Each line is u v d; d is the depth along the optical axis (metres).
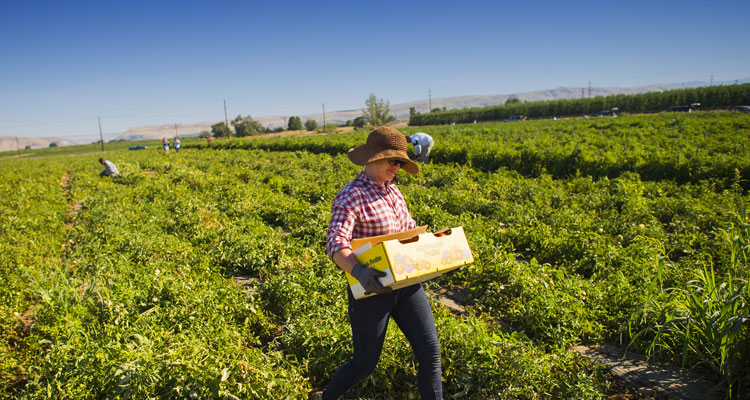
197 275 6.52
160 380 3.46
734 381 3.60
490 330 4.82
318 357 4.16
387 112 128.12
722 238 6.89
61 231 11.09
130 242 8.45
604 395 3.74
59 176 28.78
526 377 3.61
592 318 4.84
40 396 3.69
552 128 41.66
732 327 3.47
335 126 140.12
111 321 4.93
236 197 13.37
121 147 109.50
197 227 9.64
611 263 6.34
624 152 17.81
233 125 133.75
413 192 12.30
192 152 46.56
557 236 7.59
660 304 4.50
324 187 14.68
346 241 2.93
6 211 13.90
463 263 3.04
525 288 5.31
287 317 5.35
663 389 3.83
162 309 5.11
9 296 6.35
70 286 5.96
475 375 3.73
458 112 116.81
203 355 3.71
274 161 26.16
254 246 7.70
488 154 19.53
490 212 10.46
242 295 5.80
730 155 15.46
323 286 5.77
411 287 3.10
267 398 3.51
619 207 10.59
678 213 9.70
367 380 3.74
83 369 3.82
